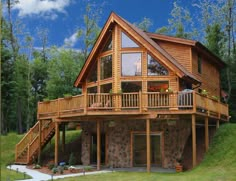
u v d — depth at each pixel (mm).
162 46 24922
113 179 16031
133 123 22359
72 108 20891
